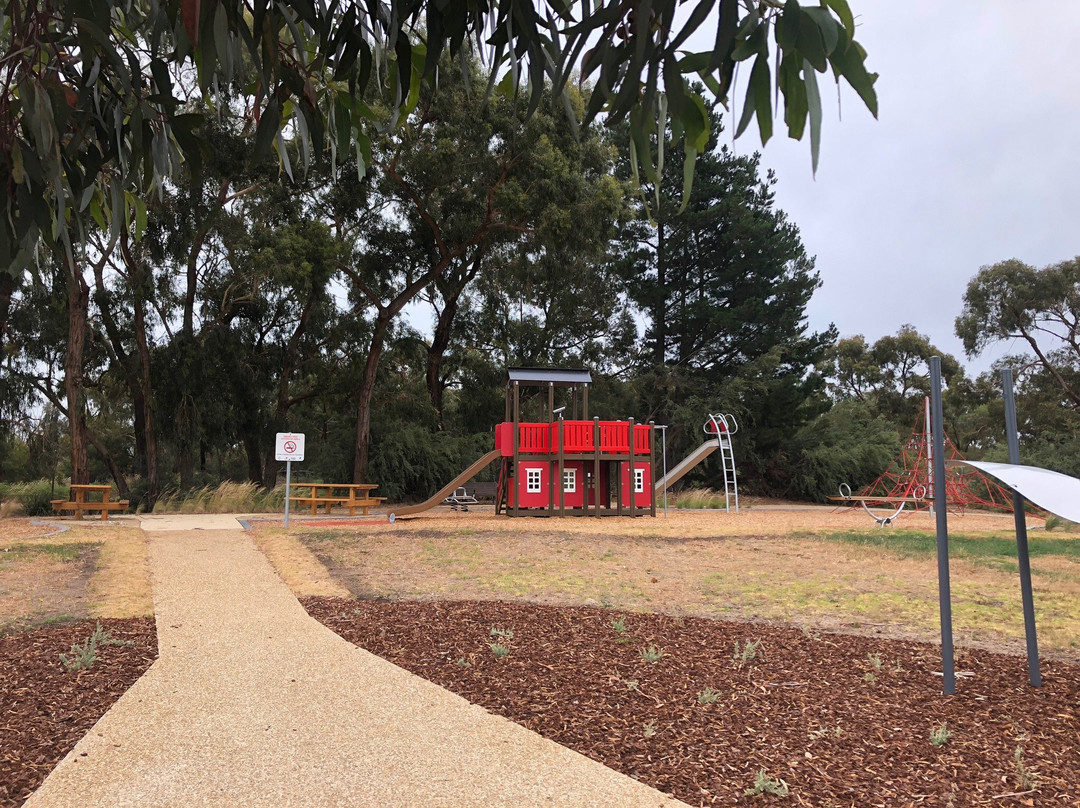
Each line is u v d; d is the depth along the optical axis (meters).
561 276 29.25
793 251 38.69
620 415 36.59
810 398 40.59
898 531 17.00
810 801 3.25
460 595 8.28
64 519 17.86
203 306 24.66
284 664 5.29
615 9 1.86
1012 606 7.95
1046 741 3.96
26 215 2.40
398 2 2.36
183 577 9.08
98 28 2.25
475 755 3.69
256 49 2.29
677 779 3.46
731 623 6.85
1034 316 39.03
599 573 9.96
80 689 4.65
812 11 1.71
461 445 30.36
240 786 3.32
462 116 23.81
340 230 27.11
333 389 29.22
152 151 2.69
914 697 4.69
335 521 18.03
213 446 25.59
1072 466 32.34
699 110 1.98
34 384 26.44
